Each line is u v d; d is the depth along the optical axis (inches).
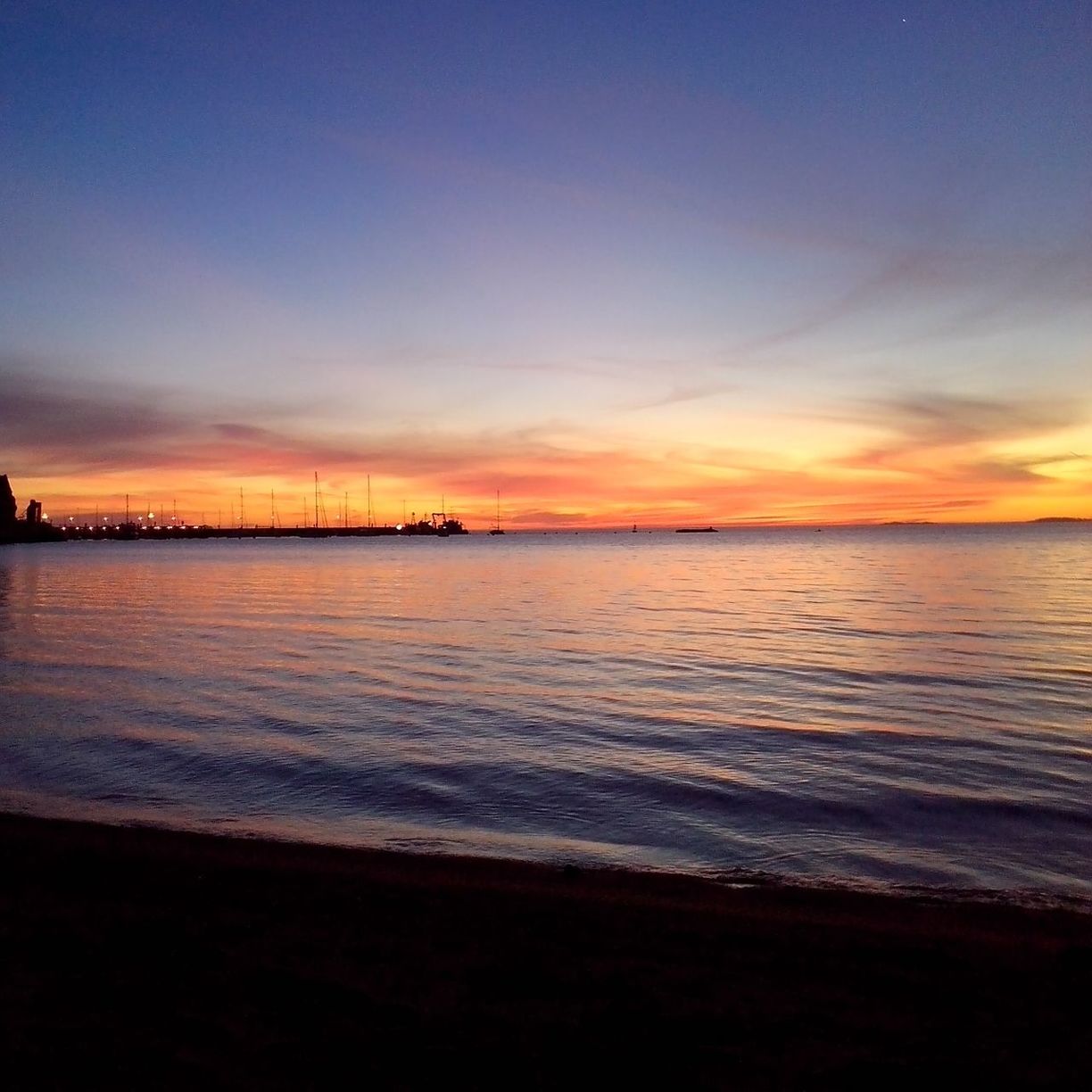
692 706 656.4
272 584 2390.5
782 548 5728.3
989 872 327.3
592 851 350.9
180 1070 166.2
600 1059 172.9
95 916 251.3
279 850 325.7
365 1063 169.6
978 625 1181.1
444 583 2384.4
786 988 208.1
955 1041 182.1
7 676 824.3
